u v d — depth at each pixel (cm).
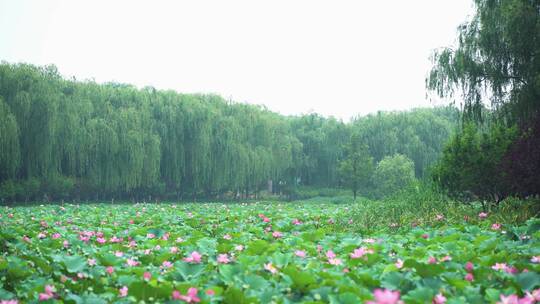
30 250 712
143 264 634
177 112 4047
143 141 3659
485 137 1333
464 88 1828
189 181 4306
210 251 662
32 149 3173
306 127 6284
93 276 521
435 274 448
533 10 1537
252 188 4950
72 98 3422
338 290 417
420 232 868
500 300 382
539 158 1164
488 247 635
